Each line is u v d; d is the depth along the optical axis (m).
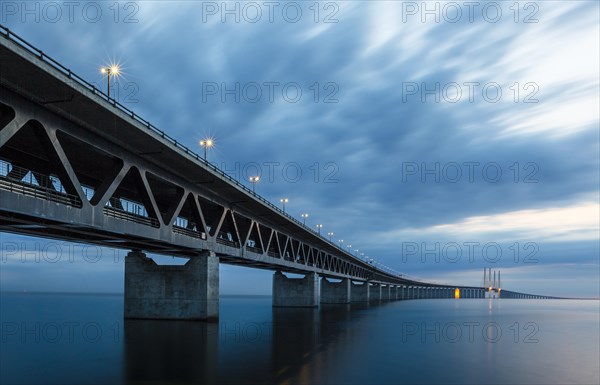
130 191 46.31
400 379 23.95
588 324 72.19
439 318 77.38
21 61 21.62
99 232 34.69
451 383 23.52
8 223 30.75
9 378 23.38
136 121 30.45
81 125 28.61
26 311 103.81
